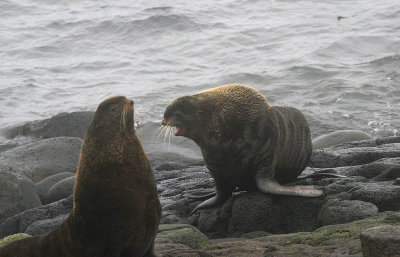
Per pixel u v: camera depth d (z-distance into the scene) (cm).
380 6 9875
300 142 2502
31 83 7875
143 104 6500
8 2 12150
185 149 4719
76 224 1420
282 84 6738
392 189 2153
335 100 5962
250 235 2195
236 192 2603
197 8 10756
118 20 10262
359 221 1895
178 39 9375
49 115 6638
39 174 4331
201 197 2606
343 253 1530
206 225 2442
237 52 8494
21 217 2977
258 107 2392
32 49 9594
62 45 9681
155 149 4697
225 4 11050
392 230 1290
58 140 4672
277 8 10606
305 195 2262
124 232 1402
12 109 6931
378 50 7738
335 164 3086
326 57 7644
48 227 2692
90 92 7394
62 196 3634
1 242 1967
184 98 2442
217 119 2392
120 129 1404
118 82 7681
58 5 11969
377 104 5744
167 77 7669
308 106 5888
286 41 8688
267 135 2370
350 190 2242
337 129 5212
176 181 3114
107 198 1384
